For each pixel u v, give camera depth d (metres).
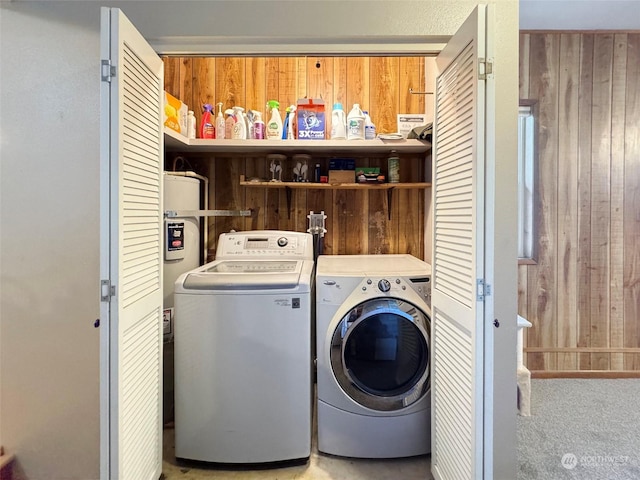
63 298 1.46
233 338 1.64
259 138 2.29
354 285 1.73
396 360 1.75
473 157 1.14
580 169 2.64
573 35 2.59
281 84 2.52
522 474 1.66
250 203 2.55
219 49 1.53
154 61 1.45
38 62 1.43
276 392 1.65
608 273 2.68
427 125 2.03
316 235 2.51
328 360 1.72
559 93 2.61
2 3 1.42
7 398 1.47
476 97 1.12
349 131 2.25
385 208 2.55
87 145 1.44
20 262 1.46
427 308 1.70
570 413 2.19
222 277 1.67
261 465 1.69
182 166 2.47
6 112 1.43
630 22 2.49
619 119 2.63
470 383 1.20
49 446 1.48
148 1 1.47
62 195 1.44
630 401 2.33
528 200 2.70
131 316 1.25
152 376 1.48
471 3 1.46
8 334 1.47
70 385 1.47
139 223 1.32
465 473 1.24
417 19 1.47
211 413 1.65
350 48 1.51
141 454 1.36
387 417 1.72
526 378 2.16
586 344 2.68
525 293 2.68
